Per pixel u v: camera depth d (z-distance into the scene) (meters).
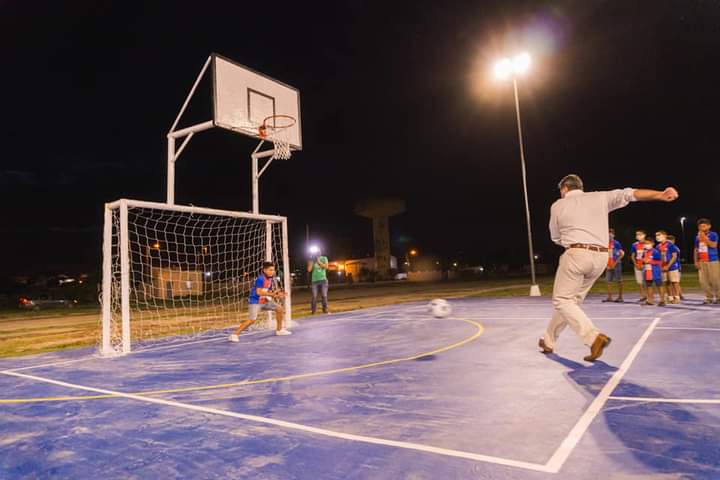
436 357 5.79
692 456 2.56
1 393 4.95
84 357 7.39
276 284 9.27
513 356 5.57
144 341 9.19
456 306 13.52
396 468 2.58
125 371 5.94
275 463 2.73
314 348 7.04
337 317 12.09
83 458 2.97
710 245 10.45
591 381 4.23
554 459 2.61
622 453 2.64
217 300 25.92
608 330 7.23
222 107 10.59
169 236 22.53
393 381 4.64
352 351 6.57
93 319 17.48
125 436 3.36
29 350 9.08
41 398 4.64
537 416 3.36
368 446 2.93
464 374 4.77
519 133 17.52
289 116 12.26
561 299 4.91
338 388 4.46
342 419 3.51
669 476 2.34
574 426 3.12
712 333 6.57
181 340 9.05
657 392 3.80
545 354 5.59
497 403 3.72
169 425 3.57
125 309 7.68
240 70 11.14
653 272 10.77
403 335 7.93
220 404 4.11
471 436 3.03
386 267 61.22
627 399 3.65
